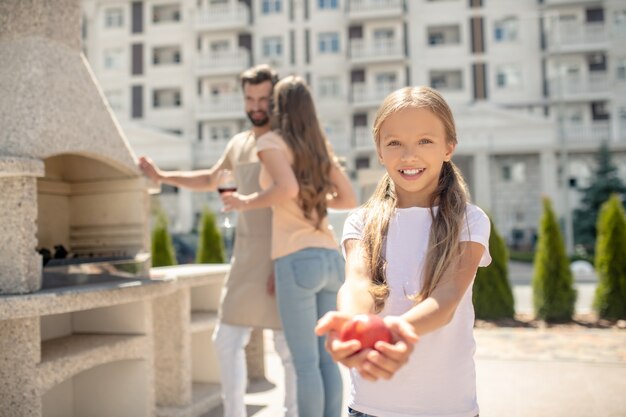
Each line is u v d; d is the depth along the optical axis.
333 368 2.54
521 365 4.55
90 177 3.10
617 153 29.45
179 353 3.27
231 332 2.74
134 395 2.88
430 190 1.49
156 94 33.12
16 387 2.21
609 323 6.65
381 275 1.44
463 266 1.32
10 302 2.05
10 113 2.34
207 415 3.35
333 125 31.98
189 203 30.67
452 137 1.43
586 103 30.12
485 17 31.27
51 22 2.54
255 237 2.70
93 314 2.97
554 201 28.84
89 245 3.13
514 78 31.05
